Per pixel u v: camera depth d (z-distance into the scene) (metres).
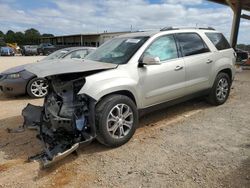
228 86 6.51
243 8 15.32
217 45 6.22
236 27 13.07
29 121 4.89
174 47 5.28
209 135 4.63
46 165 3.57
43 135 4.33
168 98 5.13
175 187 3.19
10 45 56.91
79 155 4.09
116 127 4.23
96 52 5.46
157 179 3.37
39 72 3.93
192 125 5.15
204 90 5.88
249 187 3.10
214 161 3.72
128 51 4.81
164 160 3.82
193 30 5.81
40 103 7.41
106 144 4.19
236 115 5.64
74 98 4.07
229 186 3.14
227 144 4.24
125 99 4.30
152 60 4.47
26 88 7.94
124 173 3.55
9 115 6.25
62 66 4.21
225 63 6.21
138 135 4.76
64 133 4.16
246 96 7.32
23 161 3.96
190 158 3.84
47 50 40.16
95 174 3.57
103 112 4.05
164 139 4.54
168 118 5.61
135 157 3.96
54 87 4.33
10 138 4.82
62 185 3.36
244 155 3.85
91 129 4.03
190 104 6.50
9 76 7.89
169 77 5.03
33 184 3.40
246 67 12.69
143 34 5.21
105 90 4.06
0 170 3.73
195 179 3.32
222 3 13.54
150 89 4.77
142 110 4.75
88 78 4.04
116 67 4.44
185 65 5.31
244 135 4.58
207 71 5.82
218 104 6.34
